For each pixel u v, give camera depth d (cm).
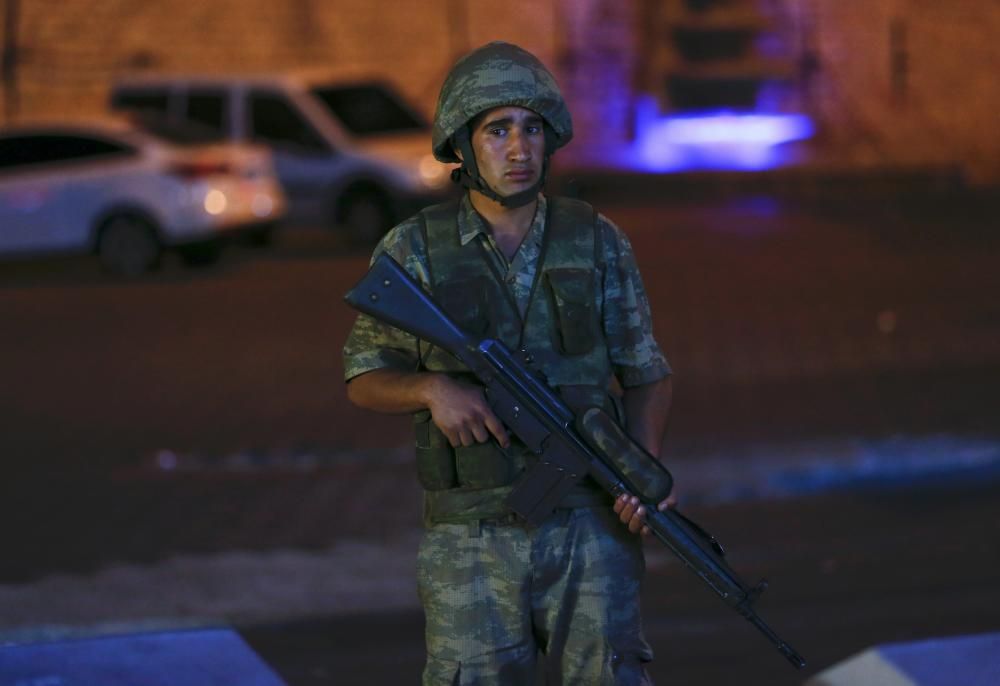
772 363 3041
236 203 4609
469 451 847
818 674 1278
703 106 7362
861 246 4938
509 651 854
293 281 4416
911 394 2705
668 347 3244
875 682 1230
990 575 1706
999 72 7512
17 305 4100
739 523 1950
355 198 5047
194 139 4797
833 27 7406
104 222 4578
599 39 7225
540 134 847
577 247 864
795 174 6888
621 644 857
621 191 6738
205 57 6756
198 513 2062
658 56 7288
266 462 2353
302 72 5212
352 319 3709
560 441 839
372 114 5156
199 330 3603
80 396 2888
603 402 862
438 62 7031
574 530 852
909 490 2097
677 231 5438
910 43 7469
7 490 2206
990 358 3023
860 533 1895
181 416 2688
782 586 1684
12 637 1538
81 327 3700
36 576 1778
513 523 852
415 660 1471
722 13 7338
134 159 4578
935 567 1742
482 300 853
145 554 1872
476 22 7069
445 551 859
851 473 2189
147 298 4138
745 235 5284
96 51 6638
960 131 7519
